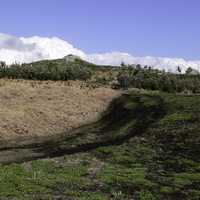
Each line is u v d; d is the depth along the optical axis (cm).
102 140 4972
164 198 2628
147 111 6669
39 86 8962
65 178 2873
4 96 7238
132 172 3188
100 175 3025
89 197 2489
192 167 3453
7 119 5678
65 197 2462
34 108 6612
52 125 6038
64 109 7069
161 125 5166
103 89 9862
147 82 11738
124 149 4025
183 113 5831
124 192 2688
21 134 5300
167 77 12488
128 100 8269
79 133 5631
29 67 12200
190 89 11912
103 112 7544
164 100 7519
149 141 4384
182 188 2864
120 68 16450
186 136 4491
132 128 5500
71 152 4259
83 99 8206
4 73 11294
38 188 2573
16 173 2889
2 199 2306
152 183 2912
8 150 4312
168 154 3847
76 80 12056
